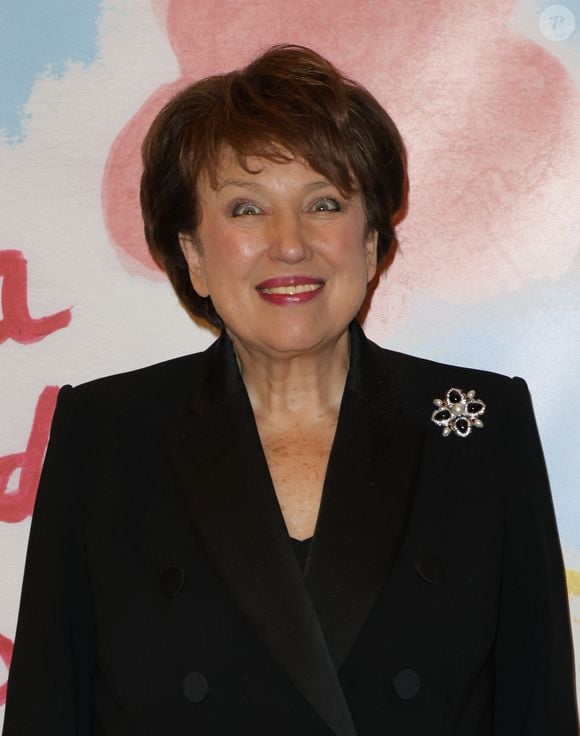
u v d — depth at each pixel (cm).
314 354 158
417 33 193
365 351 164
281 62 148
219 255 150
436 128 194
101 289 196
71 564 159
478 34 193
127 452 159
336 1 193
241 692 147
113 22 194
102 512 156
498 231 194
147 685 149
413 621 148
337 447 155
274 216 147
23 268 195
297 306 148
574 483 195
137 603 151
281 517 150
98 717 157
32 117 194
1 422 196
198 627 148
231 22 193
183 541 152
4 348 195
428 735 147
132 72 194
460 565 152
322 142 143
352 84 155
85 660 161
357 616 144
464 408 161
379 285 196
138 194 195
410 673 147
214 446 155
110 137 194
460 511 155
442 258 195
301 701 146
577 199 194
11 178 194
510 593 159
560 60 193
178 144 151
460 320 195
